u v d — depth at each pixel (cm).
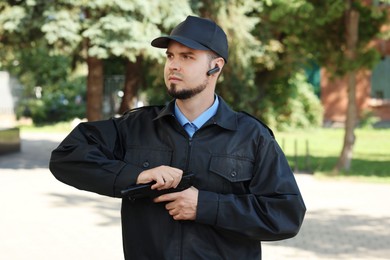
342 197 1120
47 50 1518
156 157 270
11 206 964
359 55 1419
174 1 1435
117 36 1382
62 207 962
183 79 259
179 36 257
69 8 1384
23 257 670
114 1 1352
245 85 2138
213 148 266
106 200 1030
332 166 1577
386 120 3017
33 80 2828
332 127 2895
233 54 1795
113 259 669
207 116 270
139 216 266
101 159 261
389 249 750
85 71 2931
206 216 252
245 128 270
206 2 1634
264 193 262
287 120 2630
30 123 2852
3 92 2836
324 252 732
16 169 1428
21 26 1387
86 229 812
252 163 266
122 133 279
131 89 2164
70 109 2878
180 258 260
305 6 1327
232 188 265
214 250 262
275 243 773
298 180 1341
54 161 267
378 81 3017
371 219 926
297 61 2419
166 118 272
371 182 1316
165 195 252
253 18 1769
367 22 1438
